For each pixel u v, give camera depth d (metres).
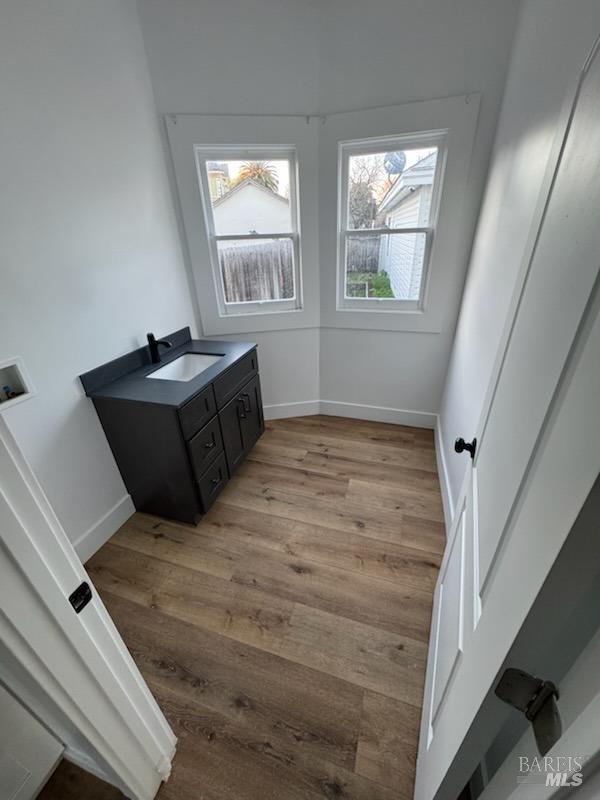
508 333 0.81
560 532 0.34
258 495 2.10
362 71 1.85
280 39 1.83
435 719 0.86
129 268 1.83
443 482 2.04
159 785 0.97
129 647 1.33
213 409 1.83
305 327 2.62
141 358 1.94
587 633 0.38
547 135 1.04
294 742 1.06
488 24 1.61
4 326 1.29
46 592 0.55
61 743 0.91
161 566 1.66
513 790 0.42
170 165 2.03
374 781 0.98
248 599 1.49
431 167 2.03
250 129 1.98
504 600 0.47
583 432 0.33
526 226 1.14
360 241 2.33
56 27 1.36
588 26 0.82
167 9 1.72
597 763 0.29
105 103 1.60
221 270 2.39
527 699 0.41
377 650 1.29
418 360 2.53
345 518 1.91
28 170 1.31
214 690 1.19
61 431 1.54
